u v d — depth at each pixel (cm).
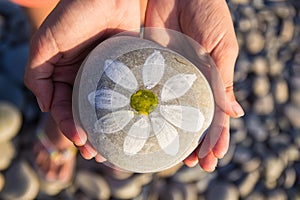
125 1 34
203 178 52
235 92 57
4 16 57
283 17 63
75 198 51
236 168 54
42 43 34
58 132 47
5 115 51
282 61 61
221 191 52
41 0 43
